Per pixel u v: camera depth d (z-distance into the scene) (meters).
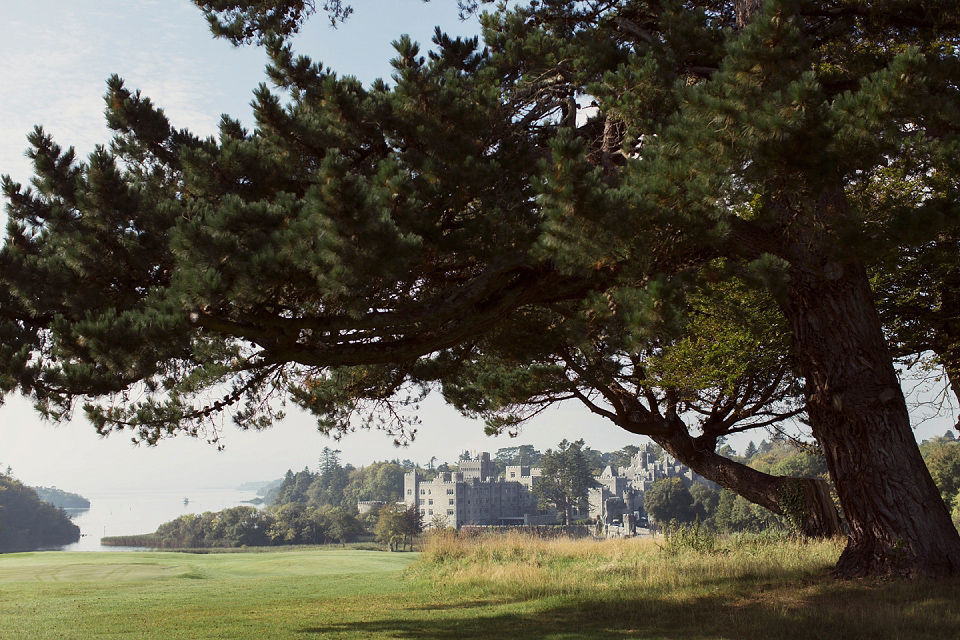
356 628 8.70
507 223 8.14
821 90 6.65
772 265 7.65
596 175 6.77
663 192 7.16
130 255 7.36
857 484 9.03
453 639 7.55
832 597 7.86
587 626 7.80
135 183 8.09
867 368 9.12
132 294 7.68
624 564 13.12
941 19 9.99
